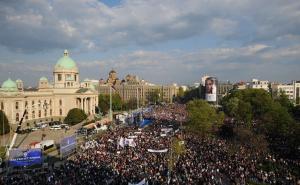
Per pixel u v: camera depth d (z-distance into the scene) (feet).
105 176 247.70
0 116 571.69
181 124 553.23
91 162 289.33
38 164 305.94
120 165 277.64
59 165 298.97
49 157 357.00
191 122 490.49
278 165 290.76
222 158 307.78
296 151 357.82
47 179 241.96
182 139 404.77
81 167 273.54
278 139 426.10
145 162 287.28
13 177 253.85
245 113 584.81
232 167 277.23
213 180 242.99
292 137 366.63
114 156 311.27
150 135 437.17
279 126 421.59
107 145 372.38
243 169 271.28
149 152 326.24
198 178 244.83
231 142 410.31
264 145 370.32
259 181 249.75
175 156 308.81
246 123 536.83
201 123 481.46
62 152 347.36
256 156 319.88
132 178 242.58
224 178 255.09
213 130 516.73
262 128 477.77
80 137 495.00
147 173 257.14
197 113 493.77
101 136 456.86
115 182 233.96
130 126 576.61
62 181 236.84
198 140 416.87
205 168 271.69
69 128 635.25
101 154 320.70
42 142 411.34
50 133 577.02
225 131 500.33
